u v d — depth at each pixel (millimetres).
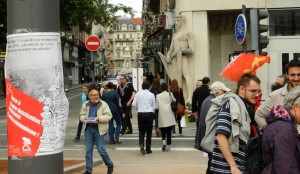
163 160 13016
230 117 5586
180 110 17344
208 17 27094
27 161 4906
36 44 4863
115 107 16172
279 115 4723
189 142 16328
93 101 10570
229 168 5609
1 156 13391
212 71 27656
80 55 94625
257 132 6312
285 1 26016
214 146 5742
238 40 12383
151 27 50750
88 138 10570
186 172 11125
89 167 10469
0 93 47844
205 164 12281
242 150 5562
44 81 4918
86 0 31312
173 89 17219
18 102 4914
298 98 4828
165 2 40000
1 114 29828
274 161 4609
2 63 48750
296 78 7191
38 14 4848
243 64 7797
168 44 35156
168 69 25938
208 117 6066
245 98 5898
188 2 26203
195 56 26125
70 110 31688
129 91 18734
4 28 32531
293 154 4574
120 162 12766
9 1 4895
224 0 26000
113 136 16281
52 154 4984
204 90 15438
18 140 4922
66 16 31562
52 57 4941
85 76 95688
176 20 26484
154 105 14055
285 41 26141
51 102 4961
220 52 27750
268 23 26188
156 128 17594
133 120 24438
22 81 4891
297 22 26172
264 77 25719
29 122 4910
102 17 32312
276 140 4602
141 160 13055
